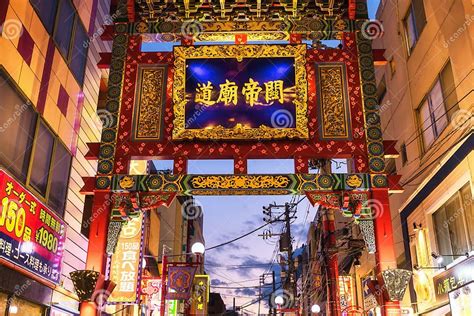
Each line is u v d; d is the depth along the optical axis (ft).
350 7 42.34
